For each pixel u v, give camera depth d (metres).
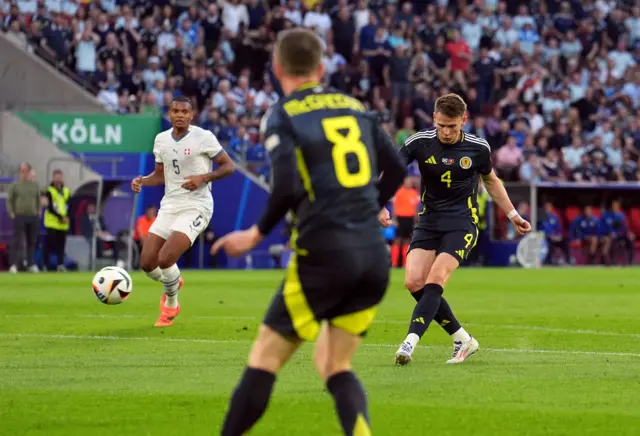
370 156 17.39
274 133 16.72
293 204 16.94
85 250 89.94
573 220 109.81
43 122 93.19
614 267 105.31
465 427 20.67
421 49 113.88
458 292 63.44
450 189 30.72
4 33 97.44
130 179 91.25
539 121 114.81
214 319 43.62
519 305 53.00
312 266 16.88
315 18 111.44
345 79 107.69
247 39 107.44
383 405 22.97
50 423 20.92
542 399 23.86
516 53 118.25
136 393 24.36
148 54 102.50
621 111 120.19
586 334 38.81
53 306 49.72
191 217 40.25
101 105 96.94
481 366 29.62
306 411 22.20
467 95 114.12
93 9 102.50
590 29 125.50
